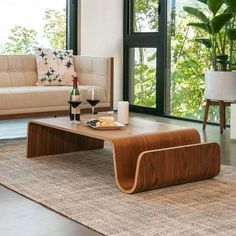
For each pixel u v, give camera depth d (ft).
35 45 21.56
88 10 22.21
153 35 21.71
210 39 18.10
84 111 17.78
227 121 19.16
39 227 8.43
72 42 22.30
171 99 21.44
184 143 11.75
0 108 16.03
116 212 9.15
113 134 11.11
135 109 22.84
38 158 13.65
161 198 10.01
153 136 11.25
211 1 17.30
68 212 9.13
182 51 20.76
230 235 8.02
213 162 11.43
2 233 8.14
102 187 10.79
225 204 9.66
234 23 17.89
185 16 20.49
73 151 14.55
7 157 13.69
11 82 18.44
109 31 22.88
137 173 10.09
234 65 17.47
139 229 8.27
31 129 13.64
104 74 18.31
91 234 8.11
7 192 10.43
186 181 11.10
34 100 16.70
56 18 21.99
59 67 19.07
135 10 22.84
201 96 20.07
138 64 22.81
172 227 8.38
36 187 10.75
